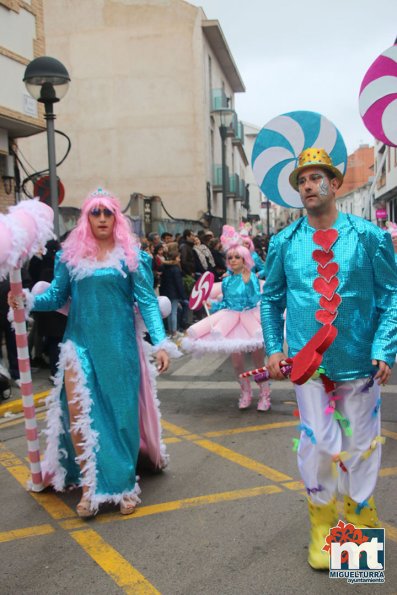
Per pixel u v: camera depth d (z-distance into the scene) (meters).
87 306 3.58
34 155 21.97
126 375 3.59
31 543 3.28
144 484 4.04
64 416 3.79
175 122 21.56
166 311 4.21
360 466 2.84
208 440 4.95
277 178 4.34
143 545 3.20
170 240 11.36
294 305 2.80
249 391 5.91
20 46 9.80
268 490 3.86
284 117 4.16
